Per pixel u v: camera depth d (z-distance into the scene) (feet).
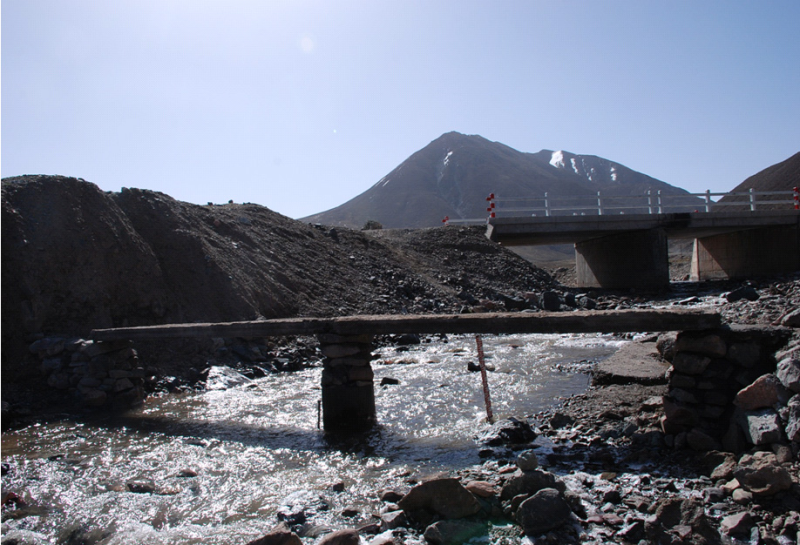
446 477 19.40
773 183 394.93
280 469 23.45
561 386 37.24
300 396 38.70
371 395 30.30
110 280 49.03
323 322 30.19
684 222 106.01
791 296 67.36
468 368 45.88
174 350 45.85
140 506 19.84
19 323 41.63
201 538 17.10
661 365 35.96
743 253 119.85
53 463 25.16
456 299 90.33
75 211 50.90
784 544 14.33
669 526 15.56
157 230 59.21
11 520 18.89
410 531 16.67
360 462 23.90
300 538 16.61
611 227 105.29
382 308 75.25
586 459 22.27
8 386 37.45
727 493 17.49
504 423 26.50
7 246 44.52
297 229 93.91
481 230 134.31
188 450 26.73
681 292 96.63
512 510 17.11
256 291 60.39
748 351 21.90
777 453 18.20
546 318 25.54
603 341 59.57
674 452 21.79
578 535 15.66
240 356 49.39
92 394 36.24
